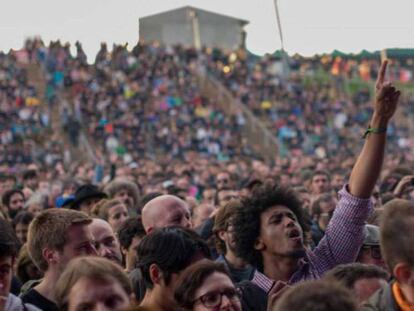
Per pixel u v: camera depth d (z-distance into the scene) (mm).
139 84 59406
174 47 65438
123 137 51562
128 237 9719
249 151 53812
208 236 10867
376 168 7473
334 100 62188
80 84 57531
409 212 5445
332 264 7738
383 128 7410
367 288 6480
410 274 5379
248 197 7738
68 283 6047
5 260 6375
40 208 16297
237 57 65625
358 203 7609
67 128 50531
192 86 61062
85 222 7617
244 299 7449
